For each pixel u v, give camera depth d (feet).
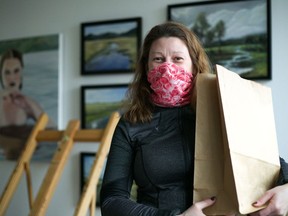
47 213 6.06
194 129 2.53
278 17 4.90
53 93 6.10
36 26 6.38
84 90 5.89
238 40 5.04
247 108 2.31
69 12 6.15
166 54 2.65
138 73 2.97
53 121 6.06
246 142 2.20
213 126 2.33
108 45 5.79
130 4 5.75
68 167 5.99
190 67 2.72
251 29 4.99
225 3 5.16
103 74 5.82
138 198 2.61
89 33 5.92
